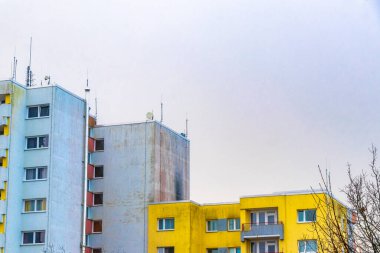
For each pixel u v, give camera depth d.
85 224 78.06
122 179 82.00
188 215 77.12
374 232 16.22
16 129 73.81
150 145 82.19
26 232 72.50
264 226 73.44
